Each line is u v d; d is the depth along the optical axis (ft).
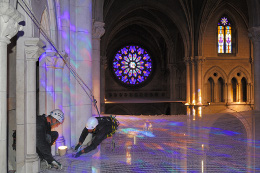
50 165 19.63
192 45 108.27
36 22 19.51
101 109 103.24
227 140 30.40
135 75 158.81
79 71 28.45
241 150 25.36
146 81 159.33
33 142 18.76
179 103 125.70
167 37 134.82
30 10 18.34
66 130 26.27
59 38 25.12
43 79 23.58
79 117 28.40
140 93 157.89
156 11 121.29
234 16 111.24
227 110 111.55
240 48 112.68
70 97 28.07
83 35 28.58
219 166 19.85
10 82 21.07
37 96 26.11
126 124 45.16
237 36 112.37
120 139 30.83
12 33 14.32
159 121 50.01
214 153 24.06
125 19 124.77
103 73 103.81
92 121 22.62
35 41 17.92
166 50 152.97
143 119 53.42
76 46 28.58
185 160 21.62
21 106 18.66
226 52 113.19
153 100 131.75
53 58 23.62
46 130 20.68
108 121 23.63
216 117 56.90
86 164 20.53
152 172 18.37
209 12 101.19
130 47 159.12
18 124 18.65
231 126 42.50
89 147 22.75
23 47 18.15
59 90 25.16
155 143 28.58
